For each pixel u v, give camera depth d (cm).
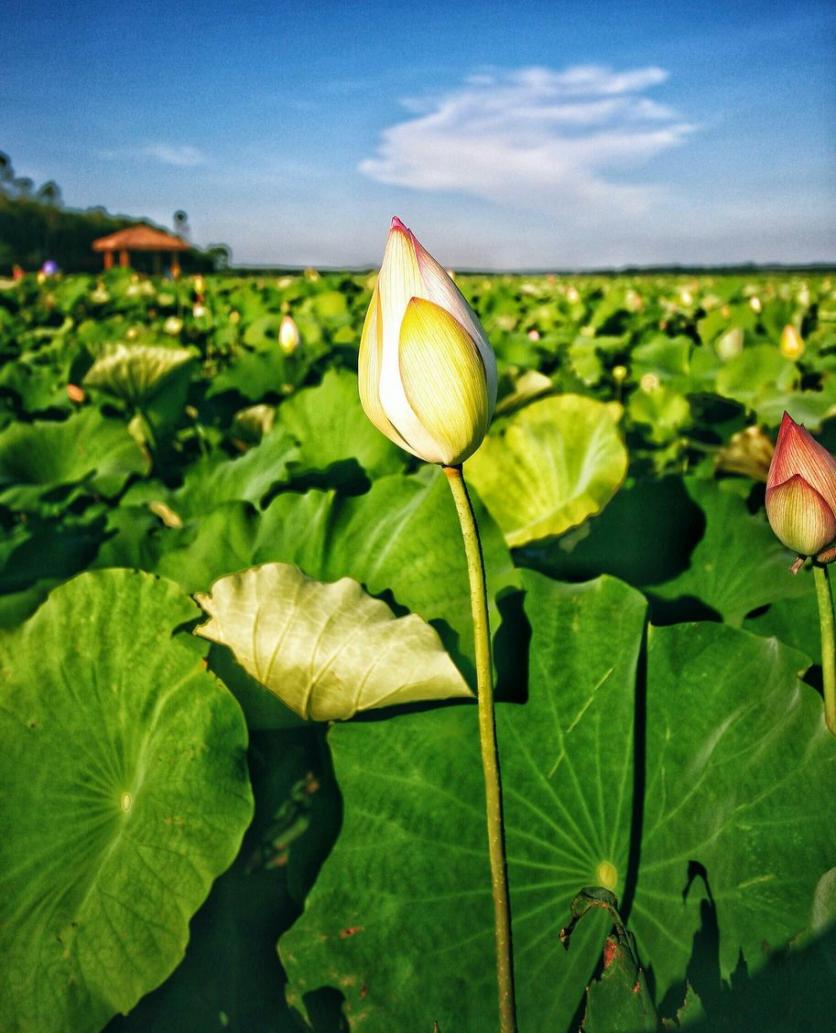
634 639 179
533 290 1811
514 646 191
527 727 179
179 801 163
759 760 160
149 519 314
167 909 154
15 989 155
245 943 206
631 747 175
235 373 548
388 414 119
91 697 185
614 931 132
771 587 230
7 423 521
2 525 429
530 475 299
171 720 174
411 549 207
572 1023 151
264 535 222
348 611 170
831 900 130
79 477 414
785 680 166
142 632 183
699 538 248
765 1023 133
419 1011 153
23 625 192
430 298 118
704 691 172
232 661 196
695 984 146
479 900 163
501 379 376
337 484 284
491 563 206
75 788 180
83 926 157
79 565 308
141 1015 180
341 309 1178
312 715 178
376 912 162
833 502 149
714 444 493
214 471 317
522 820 171
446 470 119
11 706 185
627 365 665
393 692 167
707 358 627
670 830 165
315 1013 154
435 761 175
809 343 755
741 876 151
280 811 239
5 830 172
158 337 854
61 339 964
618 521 261
